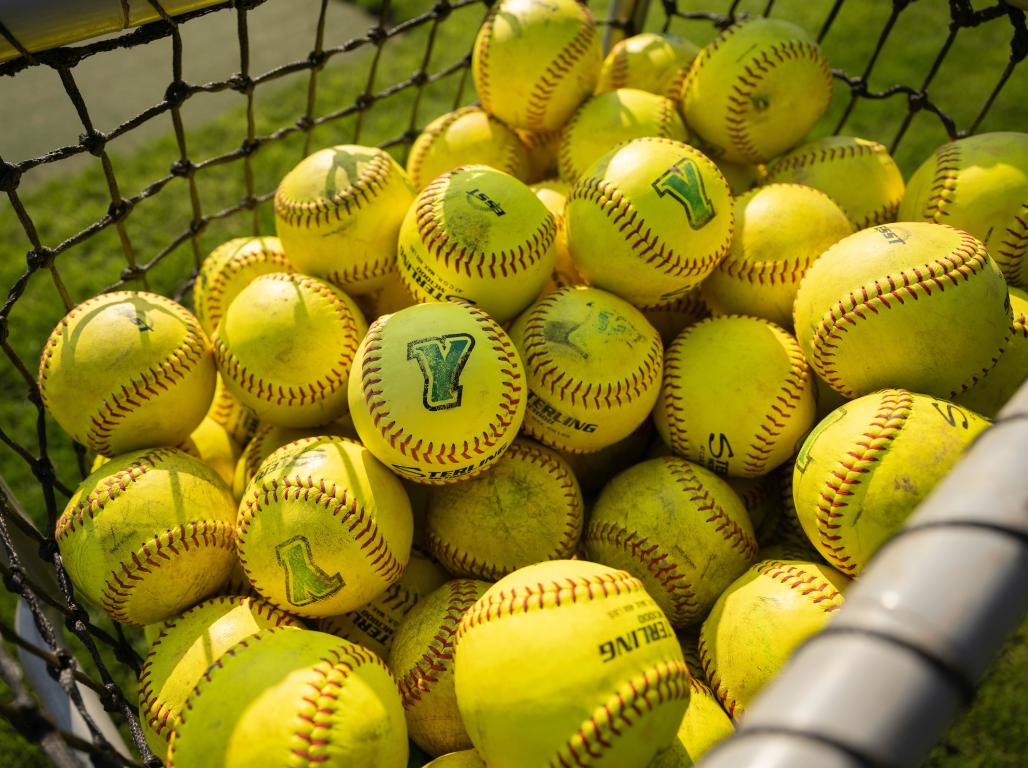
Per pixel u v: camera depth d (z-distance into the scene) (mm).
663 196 478
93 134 463
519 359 458
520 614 372
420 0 1347
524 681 358
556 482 489
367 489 440
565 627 364
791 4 1308
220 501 470
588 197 494
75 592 525
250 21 1303
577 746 350
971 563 216
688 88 591
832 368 461
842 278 449
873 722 198
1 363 841
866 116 1083
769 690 219
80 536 443
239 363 492
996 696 598
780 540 526
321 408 503
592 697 352
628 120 574
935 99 1114
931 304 430
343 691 378
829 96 588
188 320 502
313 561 429
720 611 439
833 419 435
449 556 488
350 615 479
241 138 1111
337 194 512
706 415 489
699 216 481
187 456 482
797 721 203
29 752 621
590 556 497
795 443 495
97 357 469
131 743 607
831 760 196
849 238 468
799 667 216
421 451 430
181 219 996
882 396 431
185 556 446
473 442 435
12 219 998
